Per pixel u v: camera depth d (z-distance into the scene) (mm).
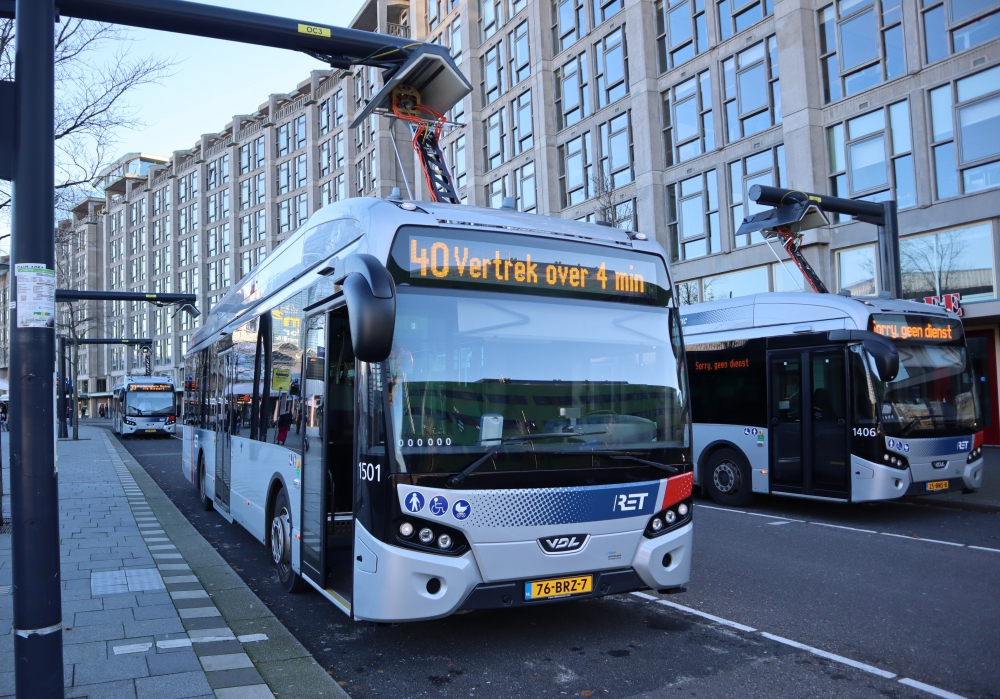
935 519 10844
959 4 17781
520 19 32500
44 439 3598
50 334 3666
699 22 24750
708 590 6906
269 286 8078
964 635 5566
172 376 72688
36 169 3684
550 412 5051
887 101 19188
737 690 4551
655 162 25938
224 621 5730
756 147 22594
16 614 3541
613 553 5082
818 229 20453
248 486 8516
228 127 68562
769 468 11531
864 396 10234
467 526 4652
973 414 11180
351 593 5117
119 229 85062
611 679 4750
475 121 35281
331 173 55000
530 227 5344
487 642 5512
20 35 3738
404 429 4660
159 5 7129
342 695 4359
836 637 5543
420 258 4941
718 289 24156
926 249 18641
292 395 6777
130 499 13008
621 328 5488
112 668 4613
